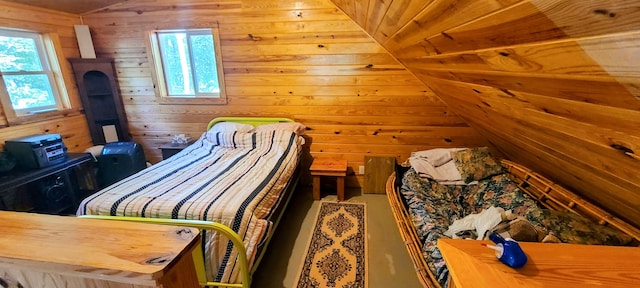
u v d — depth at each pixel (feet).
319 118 10.59
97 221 2.19
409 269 6.71
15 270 2.06
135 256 1.81
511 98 3.27
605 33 1.29
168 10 9.95
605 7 1.16
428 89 9.61
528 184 7.22
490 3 1.82
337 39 9.55
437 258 4.83
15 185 7.41
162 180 6.99
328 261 7.00
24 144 7.93
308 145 11.02
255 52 10.05
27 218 2.24
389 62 9.54
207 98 10.86
